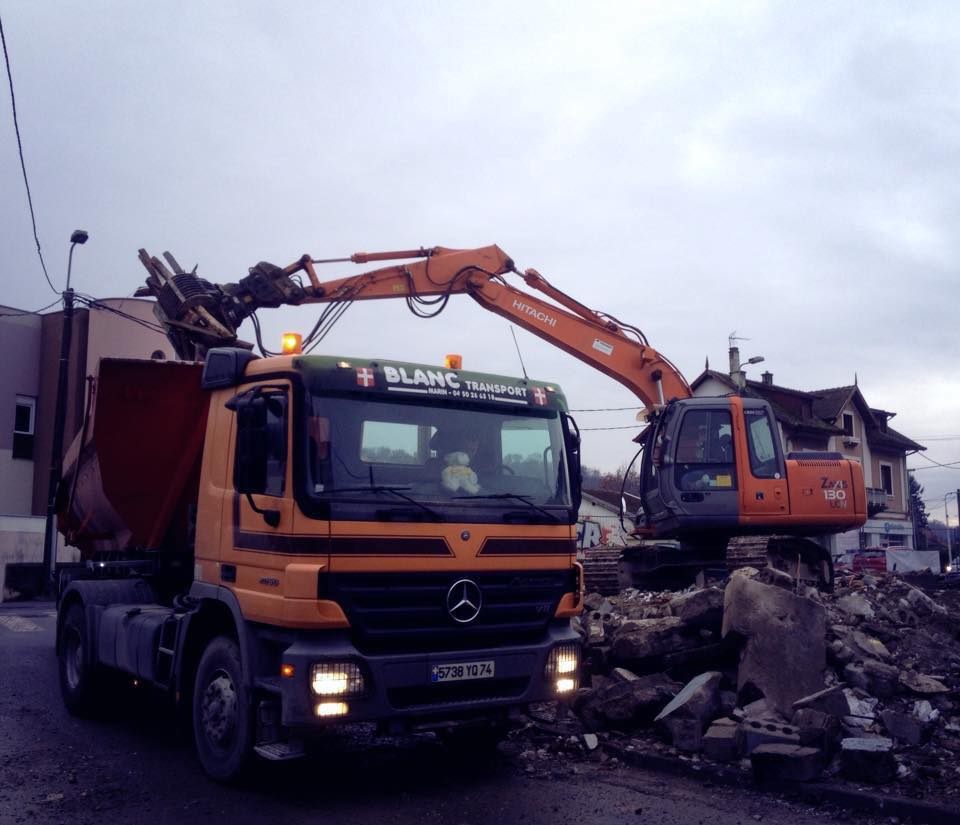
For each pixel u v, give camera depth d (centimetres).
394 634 609
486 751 750
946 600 1237
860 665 802
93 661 866
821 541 1661
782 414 4200
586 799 630
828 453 1408
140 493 842
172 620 741
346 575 598
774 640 771
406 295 1370
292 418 617
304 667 574
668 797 634
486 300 1423
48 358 3259
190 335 1134
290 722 570
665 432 1391
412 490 639
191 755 750
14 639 1453
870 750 632
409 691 613
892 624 970
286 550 600
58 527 1105
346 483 614
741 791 647
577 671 689
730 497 1337
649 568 1456
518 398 716
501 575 664
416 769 710
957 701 770
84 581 923
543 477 711
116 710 895
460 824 579
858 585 1382
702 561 1416
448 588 634
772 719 724
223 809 605
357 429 633
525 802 624
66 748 768
